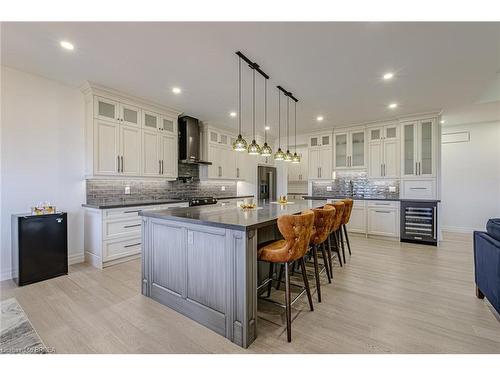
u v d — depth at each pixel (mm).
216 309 1847
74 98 3457
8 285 2672
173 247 2168
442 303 2266
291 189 8945
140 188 4391
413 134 4805
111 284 2711
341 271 3119
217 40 2312
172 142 4547
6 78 2871
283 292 2537
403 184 4891
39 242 2787
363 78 3135
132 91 3605
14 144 2939
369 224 5082
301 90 3551
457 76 3078
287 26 2107
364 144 5418
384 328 1879
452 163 5715
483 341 1713
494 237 2109
